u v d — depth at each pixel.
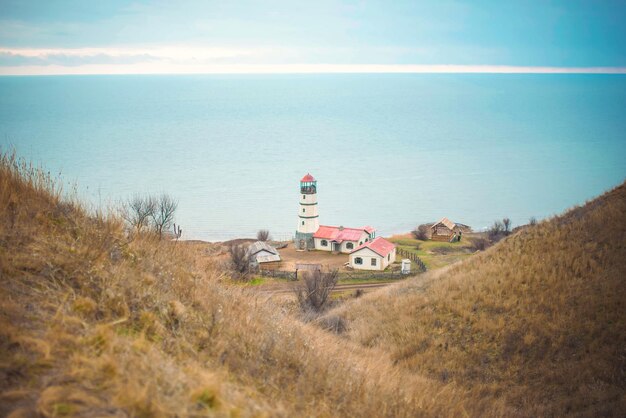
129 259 8.42
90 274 7.05
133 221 10.74
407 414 8.01
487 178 167.38
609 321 16.44
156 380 4.93
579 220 23.36
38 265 6.78
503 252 23.62
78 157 176.88
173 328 6.95
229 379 6.16
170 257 9.68
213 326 7.42
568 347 15.88
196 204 113.69
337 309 23.36
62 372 4.68
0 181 8.65
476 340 17.36
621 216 22.02
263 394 6.32
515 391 14.05
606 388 13.52
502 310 18.73
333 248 65.44
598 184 152.75
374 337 18.52
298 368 7.84
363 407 7.38
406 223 104.31
